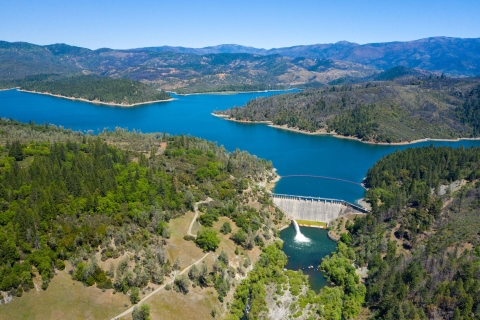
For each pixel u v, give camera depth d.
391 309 176.50
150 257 199.25
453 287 179.38
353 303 192.50
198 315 180.12
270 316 184.88
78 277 180.62
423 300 178.88
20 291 166.12
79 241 195.00
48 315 163.25
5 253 172.00
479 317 166.62
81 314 166.75
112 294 178.12
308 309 189.12
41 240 187.38
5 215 191.38
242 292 196.25
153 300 179.88
